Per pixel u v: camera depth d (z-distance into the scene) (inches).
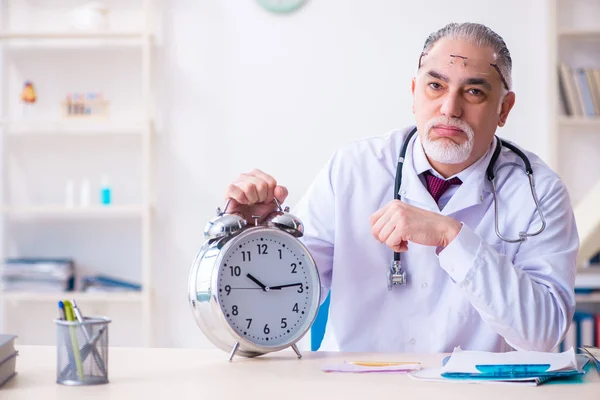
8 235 153.9
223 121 150.0
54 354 54.8
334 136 148.6
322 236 73.2
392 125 148.0
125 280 152.6
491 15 146.9
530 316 58.2
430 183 70.6
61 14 151.9
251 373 48.3
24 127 149.1
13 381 45.6
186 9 150.4
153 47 150.7
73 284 150.5
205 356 54.5
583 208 117.2
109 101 151.6
